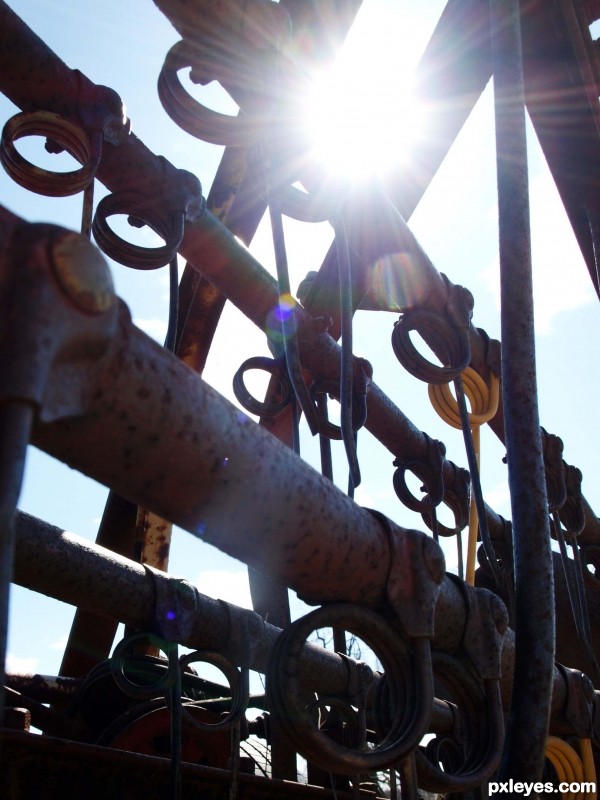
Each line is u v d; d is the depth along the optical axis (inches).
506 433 76.5
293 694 59.2
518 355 77.9
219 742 189.0
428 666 65.5
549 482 199.8
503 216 83.4
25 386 34.5
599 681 183.0
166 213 120.6
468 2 147.5
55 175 102.5
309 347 149.9
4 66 107.0
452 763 109.8
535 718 66.4
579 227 143.9
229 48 87.2
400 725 64.6
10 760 127.3
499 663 78.0
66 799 131.7
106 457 44.8
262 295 152.0
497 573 120.0
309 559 58.7
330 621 62.3
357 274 162.9
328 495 57.9
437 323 137.8
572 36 129.6
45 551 126.4
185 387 45.4
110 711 196.4
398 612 65.1
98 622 230.5
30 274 35.6
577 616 190.4
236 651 143.6
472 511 157.4
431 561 67.1
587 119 133.3
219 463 48.3
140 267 115.5
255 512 52.5
